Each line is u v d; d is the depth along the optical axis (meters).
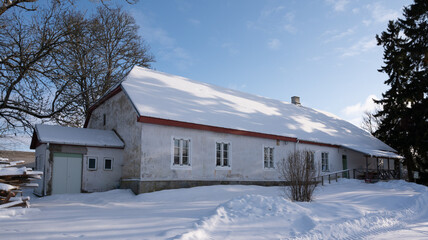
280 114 24.73
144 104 15.52
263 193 14.78
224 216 7.95
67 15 19.11
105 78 27.28
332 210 9.53
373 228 7.93
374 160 28.45
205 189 14.95
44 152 14.82
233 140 18.19
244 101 23.62
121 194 14.10
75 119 20.39
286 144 21.16
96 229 6.69
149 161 14.64
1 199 9.09
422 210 10.98
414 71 29.31
